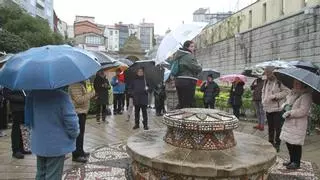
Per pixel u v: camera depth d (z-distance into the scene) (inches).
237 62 1255.5
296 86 278.2
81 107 289.0
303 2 842.2
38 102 192.2
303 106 272.7
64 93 195.6
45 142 190.4
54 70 175.2
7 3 1369.3
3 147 342.6
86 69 183.5
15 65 181.6
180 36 420.5
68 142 195.3
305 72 265.3
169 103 654.5
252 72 504.7
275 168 289.6
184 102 351.3
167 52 419.8
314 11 747.4
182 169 192.5
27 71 174.9
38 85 172.4
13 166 281.7
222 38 1401.3
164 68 636.1
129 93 522.3
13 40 941.8
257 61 1087.6
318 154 344.8
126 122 514.3
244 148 228.2
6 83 180.4
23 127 309.4
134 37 1592.0
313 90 276.7
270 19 1037.2
